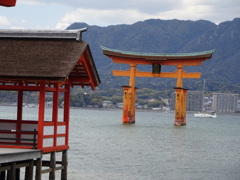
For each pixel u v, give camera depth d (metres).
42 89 28.66
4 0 26.33
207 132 140.12
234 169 56.19
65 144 31.78
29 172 28.16
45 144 29.30
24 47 29.19
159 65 153.00
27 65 28.14
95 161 57.88
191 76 154.88
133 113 166.88
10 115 171.62
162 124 182.12
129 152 70.94
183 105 168.62
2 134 30.59
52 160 30.05
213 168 56.28
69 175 46.09
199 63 150.00
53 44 29.30
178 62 152.25
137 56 153.00
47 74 27.64
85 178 44.88
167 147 82.75
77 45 29.20
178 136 114.94
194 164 59.47
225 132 145.38
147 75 156.75
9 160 25.53
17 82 30.09
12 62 28.30
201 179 47.94
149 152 72.31
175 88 162.12
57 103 30.28
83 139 93.50
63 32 29.55
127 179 45.78
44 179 40.59
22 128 31.58
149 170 52.34
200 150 79.81
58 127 30.78
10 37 29.69
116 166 54.09
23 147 28.88
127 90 164.25
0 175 32.66
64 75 27.55
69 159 58.84
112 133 116.56
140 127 151.12
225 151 80.38
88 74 31.25
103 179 44.91
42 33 29.61
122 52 152.25
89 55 30.25
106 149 74.06
